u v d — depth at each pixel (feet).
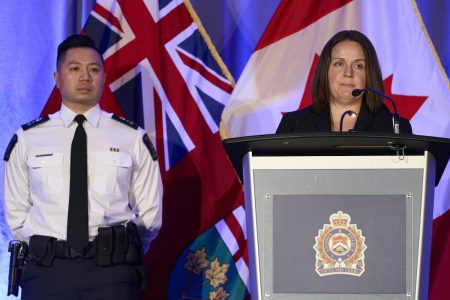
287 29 22.62
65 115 18.90
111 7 22.41
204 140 22.35
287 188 10.70
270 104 22.25
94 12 22.34
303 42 22.58
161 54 22.48
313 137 10.58
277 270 10.59
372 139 10.56
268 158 10.77
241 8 23.38
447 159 11.59
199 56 22.65
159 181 19.29
